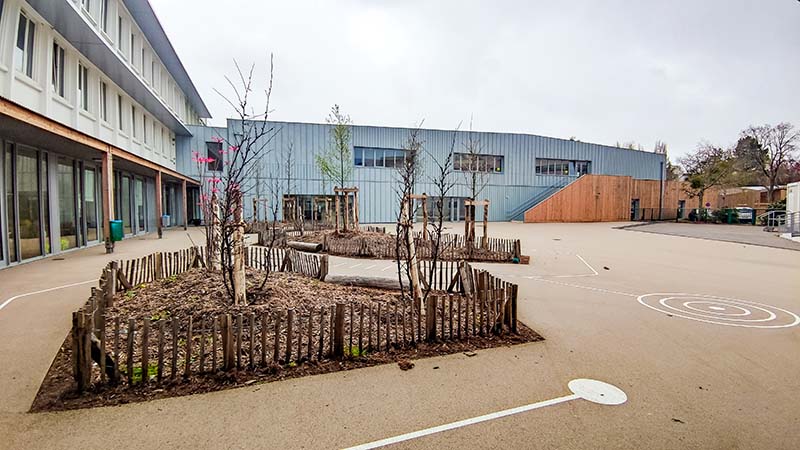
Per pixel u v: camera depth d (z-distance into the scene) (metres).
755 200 41.28
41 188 9.84
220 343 3.79
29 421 2.58
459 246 11.44
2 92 8.33
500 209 30.41
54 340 3.99
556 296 6.60
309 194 25.22
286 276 6.49
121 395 2.92
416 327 4.55
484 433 2.58
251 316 3.40
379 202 26.80
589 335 4.57
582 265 10.22
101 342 3.00
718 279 8.43
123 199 15.94
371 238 12.75
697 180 35.88
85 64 12.53
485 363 3.68
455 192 28.66
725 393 3.17
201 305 4.55
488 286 5.25
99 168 13.39
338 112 21.06
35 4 9.25
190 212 24.88
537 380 3.35
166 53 20.27
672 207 36.69
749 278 8.58
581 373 3.51
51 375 3.21
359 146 26.38
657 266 10.19
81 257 9.89
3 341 3.95
